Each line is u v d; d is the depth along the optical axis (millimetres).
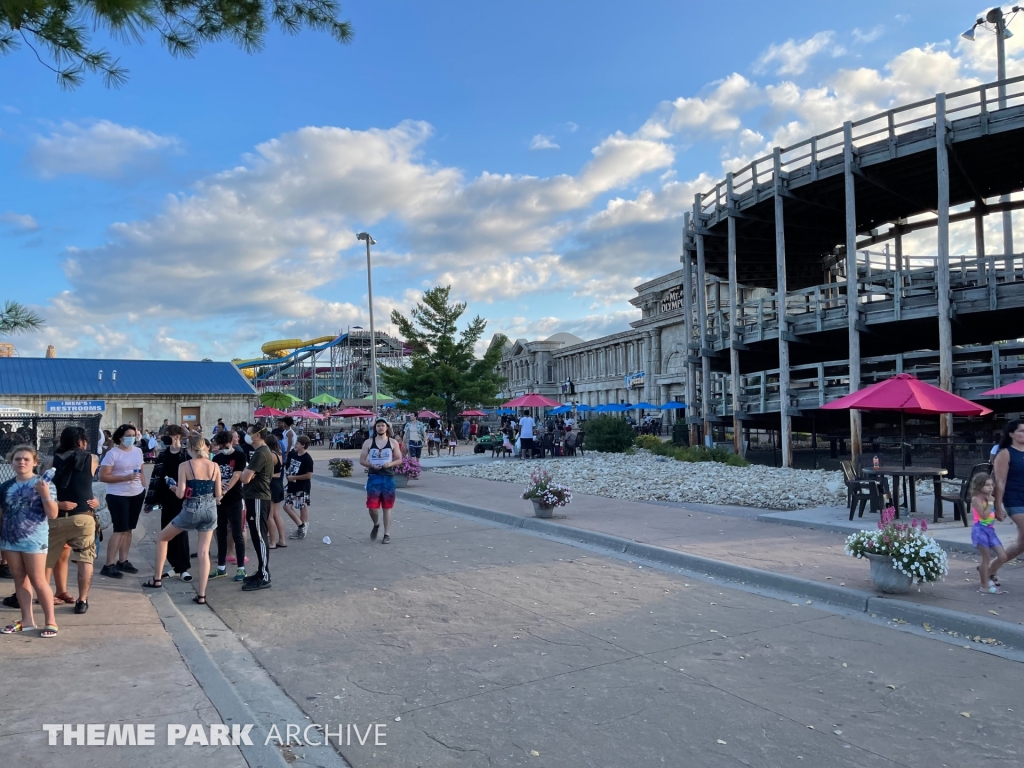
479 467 24234
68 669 5258
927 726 4441
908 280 22422
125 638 6082
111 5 5102
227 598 7891
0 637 6012
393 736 4387
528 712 4691
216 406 52031
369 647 6109
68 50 5879
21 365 49344
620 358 79375
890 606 6840
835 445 25453
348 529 12680
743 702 4820
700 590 7969
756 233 27766
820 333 24219
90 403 39281
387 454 11266
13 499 6000
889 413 21828
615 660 5668
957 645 5984
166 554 8898
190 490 7750
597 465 22906
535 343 97625
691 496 15305
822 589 7535
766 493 14781
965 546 9320
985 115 18406
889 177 22594
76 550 6859
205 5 6148
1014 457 7137
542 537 11602
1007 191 24422
